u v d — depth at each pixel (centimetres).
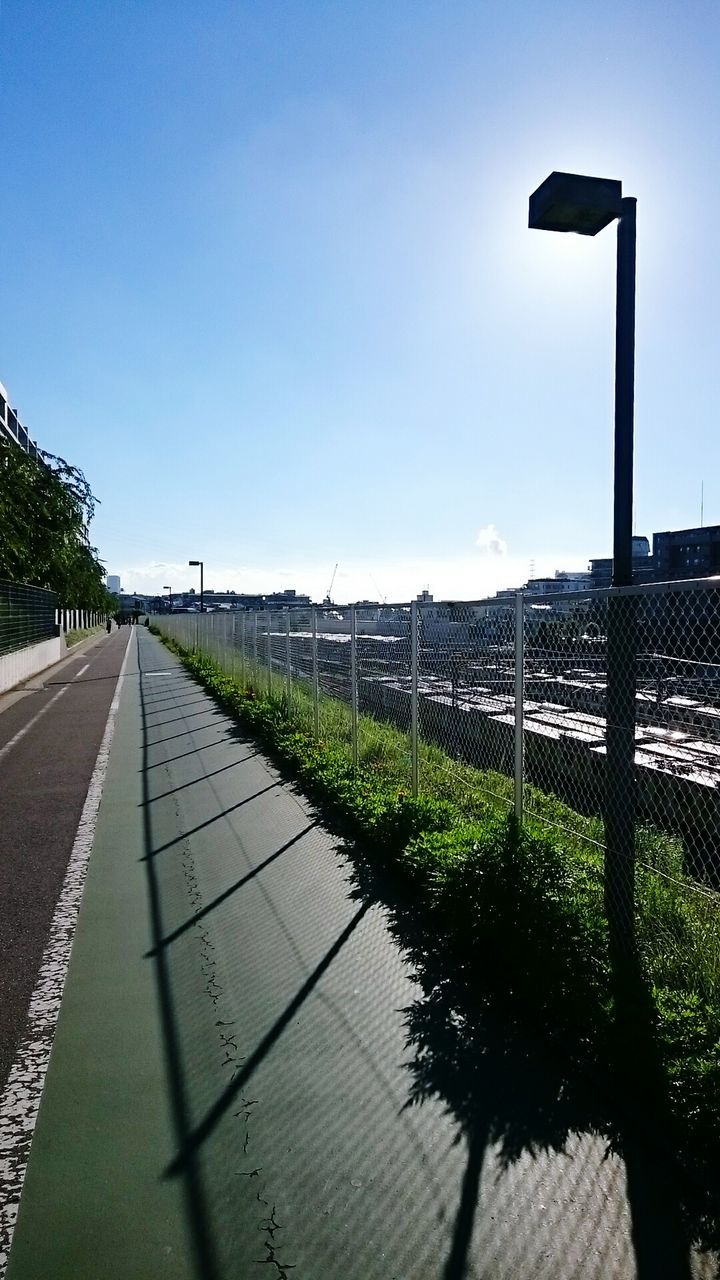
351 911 479
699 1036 295
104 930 460
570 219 375
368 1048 329
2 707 1630
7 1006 371
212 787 827
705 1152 263
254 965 409
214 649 2606
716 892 388
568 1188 247
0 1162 263
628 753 364
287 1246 225
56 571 3294
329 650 1121
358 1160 261
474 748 614
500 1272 215
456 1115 283
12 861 594
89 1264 219
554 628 468
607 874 372
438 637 687
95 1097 298
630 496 369
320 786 757
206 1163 260
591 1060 317
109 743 1147
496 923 390
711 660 346
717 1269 215
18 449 2978
